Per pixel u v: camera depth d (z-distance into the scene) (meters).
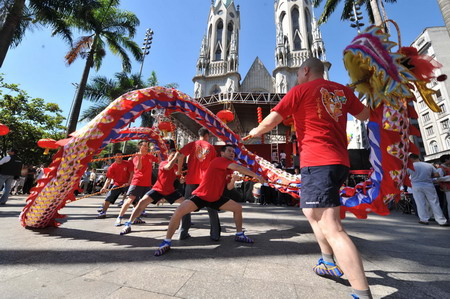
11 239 2.79
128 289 1.55
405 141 1.80
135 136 5.70
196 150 3.40
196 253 2.39
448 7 6.71
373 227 4.34
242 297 1.48
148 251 2.44
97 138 3.20
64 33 13.73
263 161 3.87
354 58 1.95
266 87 35.94
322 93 1.65
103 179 14.51
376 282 1.75
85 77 14.64
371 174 2.00
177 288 1.58
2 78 18.73
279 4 40.28
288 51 36.41
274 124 1.73
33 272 1.80
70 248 2.47
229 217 5.25
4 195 6.97
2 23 10.25
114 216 5.11
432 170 5.20
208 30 43.31
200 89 36.62
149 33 22.16
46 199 3.12
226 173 2.90
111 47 16.59
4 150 19.03
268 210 6.96
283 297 1.49
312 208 1.46
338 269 1.75
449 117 24.66
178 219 2.51
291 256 2.33
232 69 37.41
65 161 3.07
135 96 3.55
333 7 14.33
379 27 1.81
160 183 3.47
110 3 15.67
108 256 2.23
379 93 1.79
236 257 2.28
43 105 21.03
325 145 1.52
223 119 4.63
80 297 1.42
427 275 1.89
